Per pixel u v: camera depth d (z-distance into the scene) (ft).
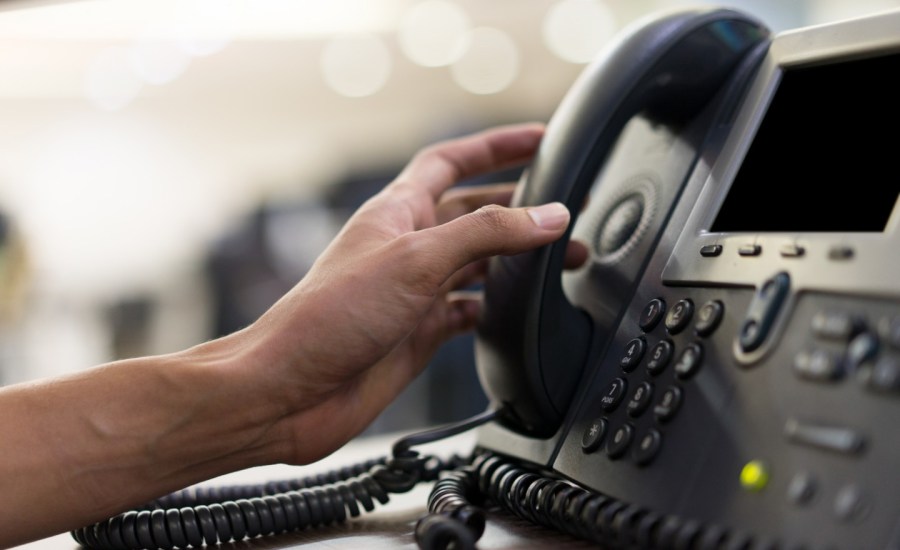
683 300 1.79
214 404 1.79
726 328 1.61
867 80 1.72
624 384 1.80
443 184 2.72
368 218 2.17
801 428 1.34
